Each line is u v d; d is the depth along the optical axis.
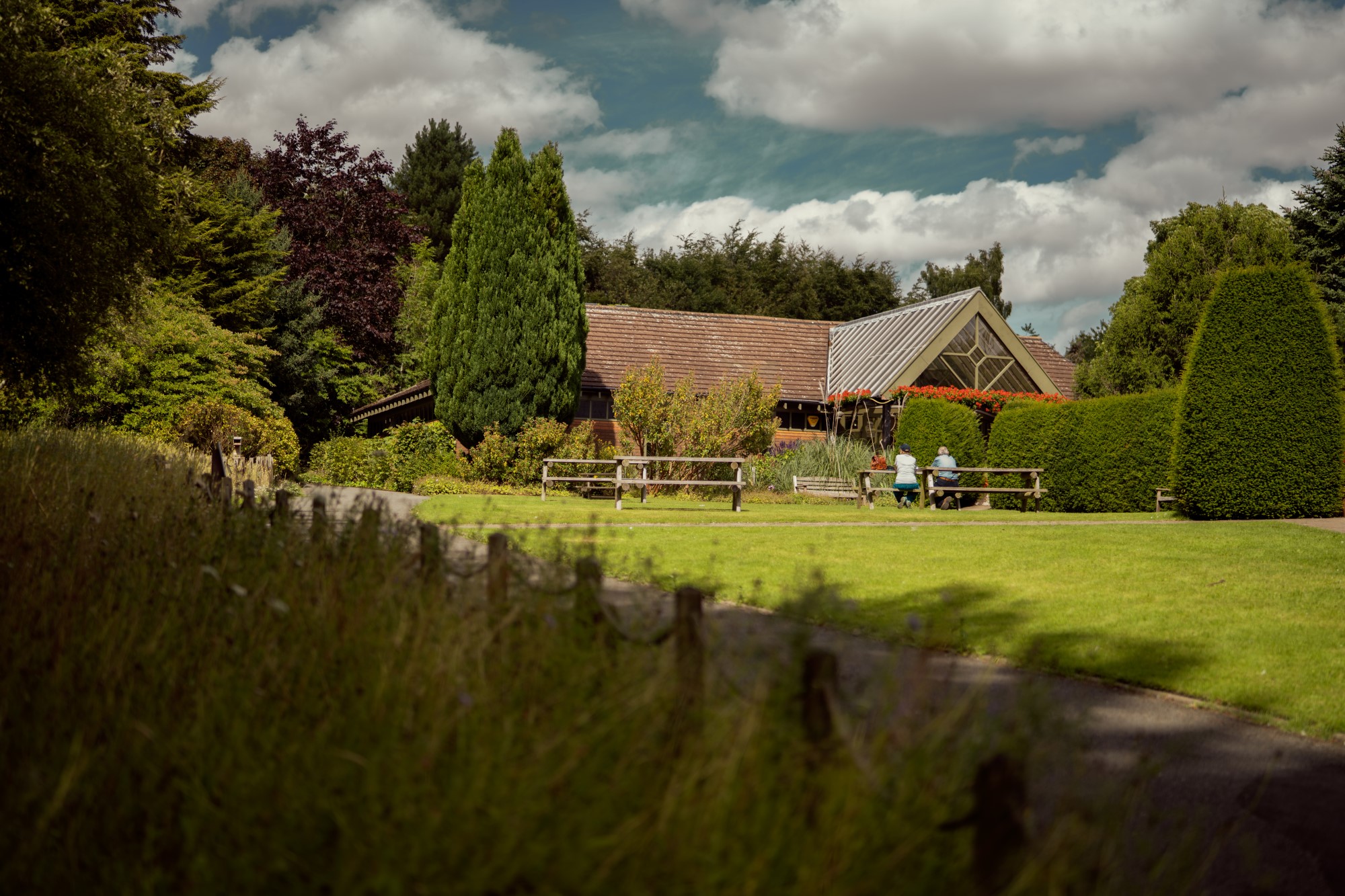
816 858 2.14
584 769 2.43
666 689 2.85
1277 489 15.74
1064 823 2.28
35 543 5.32
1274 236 31.33
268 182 38.78
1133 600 7.64
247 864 2.25
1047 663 5.82
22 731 2.95
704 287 59.38
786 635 3.22
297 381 32.19
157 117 21.22
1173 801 3.85
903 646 5.92
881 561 9.77
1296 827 3.67
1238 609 7.33
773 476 25.70
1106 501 20.28
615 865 2.16
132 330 19.09
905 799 2.33
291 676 3.39
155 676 3.32
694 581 7.65
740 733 2.45
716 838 2.15
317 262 38.06
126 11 25.88
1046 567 9.38
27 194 10.83
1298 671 5.71
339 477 24.78
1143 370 31.42
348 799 2.44
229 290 29.30
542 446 23.08
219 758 2.75
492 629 3.55
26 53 11.22
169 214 19.33
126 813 2.55
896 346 31.02
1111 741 4.51
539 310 23.36
